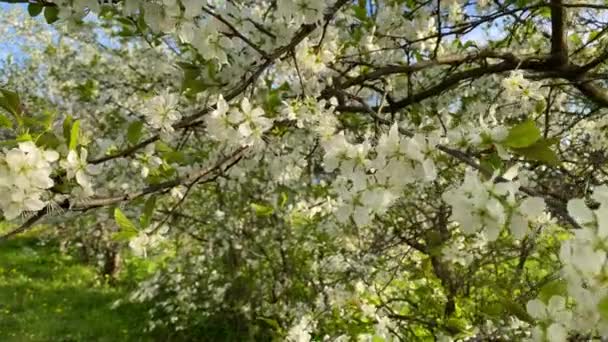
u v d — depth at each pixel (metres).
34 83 7.69
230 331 7.28
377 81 3.24
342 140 1.51
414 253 4.58
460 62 2.68
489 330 3.02
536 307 1.16
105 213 3.12
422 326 3.76
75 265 12.73
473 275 3.95
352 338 3.16
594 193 1.04
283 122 2.41
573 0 3.09
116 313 9.43
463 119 3.08
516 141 1.37
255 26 2.25
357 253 4.62
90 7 1.62
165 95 2.05
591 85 2.83
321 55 2.44
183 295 7.80
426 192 3.84
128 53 4.82
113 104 4.52
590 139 3.49
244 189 5.18
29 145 1.41
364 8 2.82
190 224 6.64
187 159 2.51
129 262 12.38
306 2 1.84
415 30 3.14
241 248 6.61
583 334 1.18
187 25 1.62
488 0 2.99
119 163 2.53
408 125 3.16
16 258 12.92
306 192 4.70
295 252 6.36
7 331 8.35
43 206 1.42
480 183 1.23
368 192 1.46
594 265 1.00
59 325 8.70
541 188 2.72
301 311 5.40
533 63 2.80
